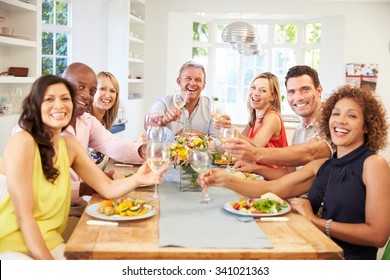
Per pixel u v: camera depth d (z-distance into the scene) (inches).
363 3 312.2
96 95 126.7
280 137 132.3
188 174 82.9
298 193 81.8
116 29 274.4
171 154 92.2
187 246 54.9
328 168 77.6
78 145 79.0
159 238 57.1
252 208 69.8
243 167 101.6
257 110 137.8
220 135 94.0
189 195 81.0
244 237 58.4
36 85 69.3
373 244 69.4
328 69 330.6
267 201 70.5
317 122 86.7
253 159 89.4
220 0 311.1
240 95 388.2
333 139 75.6
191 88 143.2
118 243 55.4
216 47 382.9
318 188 77.5
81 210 92.2
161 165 69.7
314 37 363.3
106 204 67.3
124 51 274.2
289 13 313.0
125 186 74.6
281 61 381.7
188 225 62.9
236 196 80.7
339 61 319.9
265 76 134.9
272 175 101.0
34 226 65.7
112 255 53.0
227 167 100.6
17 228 68.0
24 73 182.9
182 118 144.5
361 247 72.2
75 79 103.0
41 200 69.1
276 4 312.2
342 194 72.9
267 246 55.3
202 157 74.8
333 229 69.7
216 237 58.2
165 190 84.3
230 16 366.6
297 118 331.3
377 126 73.7
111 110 132.0
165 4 312.8
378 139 74.1
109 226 61.8
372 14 313.1
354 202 72.2
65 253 52.7
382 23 313.7
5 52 185.3
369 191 70.2
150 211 67.9
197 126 147.3
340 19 318.0
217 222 64.8
